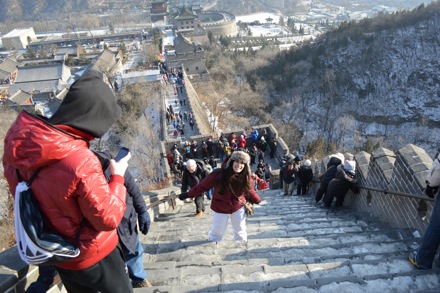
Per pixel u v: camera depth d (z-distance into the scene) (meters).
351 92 67.19
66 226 2.34
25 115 2.17
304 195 12.29
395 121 64.00
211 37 97.12
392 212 6.55
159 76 46.66
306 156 30.44
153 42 87.12
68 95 2.25
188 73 60.75
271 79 65.25
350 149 49.25
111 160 2.72
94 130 2.30
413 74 67.50
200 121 29.97
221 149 18.72
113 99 2.40
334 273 4.23
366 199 7.95
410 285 3.81
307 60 70.50
